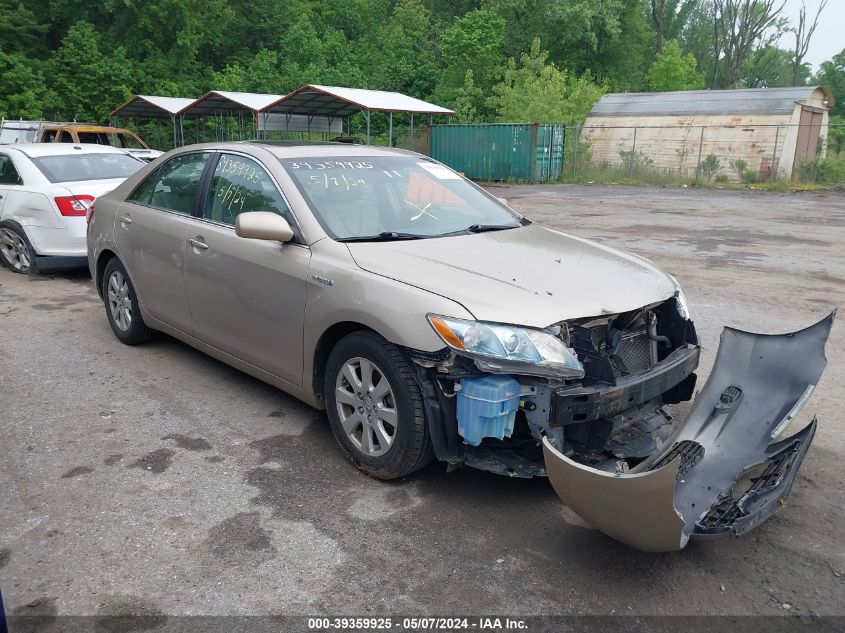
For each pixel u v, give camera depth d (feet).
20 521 10.93
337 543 10.43
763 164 86.12
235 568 9.82
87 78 116.47
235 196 15.01
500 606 9.11
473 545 10.41
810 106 88.53
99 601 9.12
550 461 9.45
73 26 120.26
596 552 10.28
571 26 141.38
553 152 93.09
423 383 11.03
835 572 9.84
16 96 110.11
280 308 13.38
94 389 16.31
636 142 97.19
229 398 15.84
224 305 14.85
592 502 9.24
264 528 10.78
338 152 15.48
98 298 24.88
